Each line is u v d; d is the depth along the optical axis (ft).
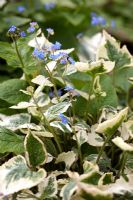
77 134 3.95
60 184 3.71
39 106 3.91
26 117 4.00
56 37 5.63
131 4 9.89
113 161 4.15
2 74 5.17
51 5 6.29
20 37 4.20
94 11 7.09
